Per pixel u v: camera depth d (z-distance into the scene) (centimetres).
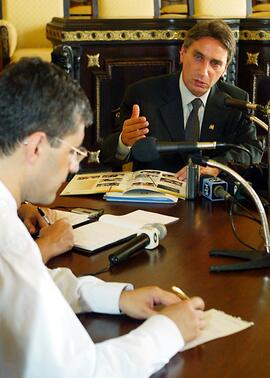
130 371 117
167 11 557
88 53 446
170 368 125
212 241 192
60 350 108
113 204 226
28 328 107
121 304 145
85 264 175
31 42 536
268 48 482
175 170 276
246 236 196
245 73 491
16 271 110
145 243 182
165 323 129
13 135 117
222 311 149
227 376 123
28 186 122
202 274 169
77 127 122
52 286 112
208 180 231
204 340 134
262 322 144
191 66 276
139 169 278
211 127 283
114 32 447
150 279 166
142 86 292
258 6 596
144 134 263
